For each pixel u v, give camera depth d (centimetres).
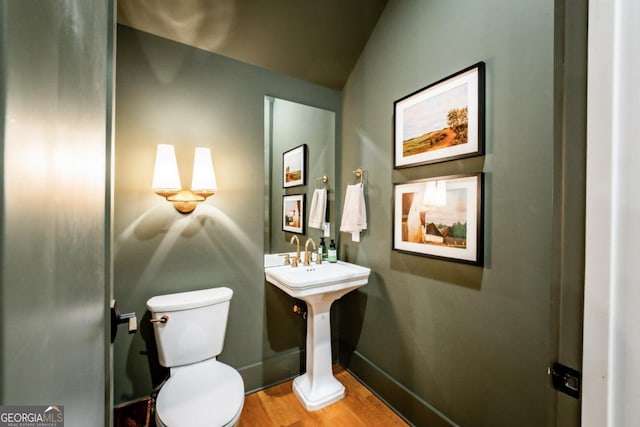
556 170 49
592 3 42
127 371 146
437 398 141
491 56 117
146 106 149
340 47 188
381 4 173
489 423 119
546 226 101
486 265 120
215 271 168
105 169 60
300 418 158
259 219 183
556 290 49
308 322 180
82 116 35
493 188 118
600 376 41
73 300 31
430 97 143
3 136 16
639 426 38
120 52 143
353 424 154
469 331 127
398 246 163
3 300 16
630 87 38
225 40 164
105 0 56
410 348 156
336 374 202
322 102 209
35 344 21
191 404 111
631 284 38
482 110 119
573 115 46
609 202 40
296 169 199
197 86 163
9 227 17
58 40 26
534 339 105
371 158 186
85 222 37
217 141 169
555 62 49
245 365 179
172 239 156
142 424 140
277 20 165
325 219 211
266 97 186
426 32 147
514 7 110
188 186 160
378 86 180
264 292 185
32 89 20
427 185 145
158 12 145
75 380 32
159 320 137
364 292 192
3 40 16
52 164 25
